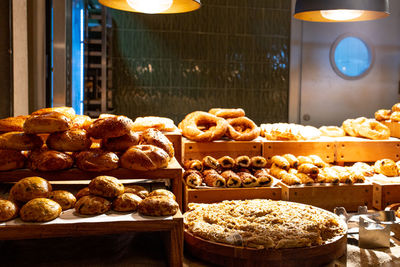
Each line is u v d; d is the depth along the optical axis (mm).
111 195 1726
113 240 2012
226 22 4773
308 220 2062
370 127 3260
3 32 2770
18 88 2934
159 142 2166
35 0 3129
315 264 1856
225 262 1871
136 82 4680
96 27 4246
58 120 1917
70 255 1838
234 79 4848
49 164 1871
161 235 2027
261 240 1822
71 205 1736
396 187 2621
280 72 4926
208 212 2172
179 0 2330
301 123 5016
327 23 4926
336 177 2611
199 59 4758
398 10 5047
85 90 4270
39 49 3182
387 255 2021
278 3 4840
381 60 5082
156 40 4668
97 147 2211
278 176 2770
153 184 2498
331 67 4996
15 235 1553
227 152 2928
